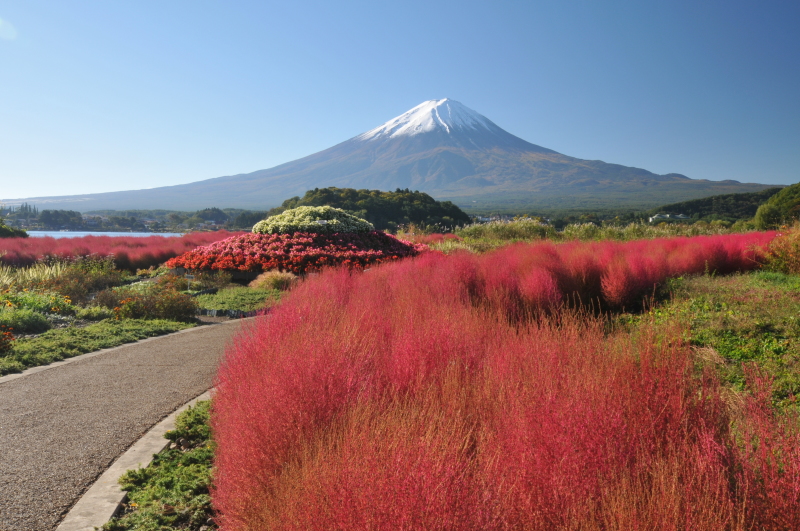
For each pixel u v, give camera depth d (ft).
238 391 11.45
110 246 86.22
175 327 31.78
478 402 9.46
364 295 23.79
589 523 6.05
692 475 6.68
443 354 11.86
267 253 54.80
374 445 6.84
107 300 37.99
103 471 12.00
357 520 5.76
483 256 38.63
